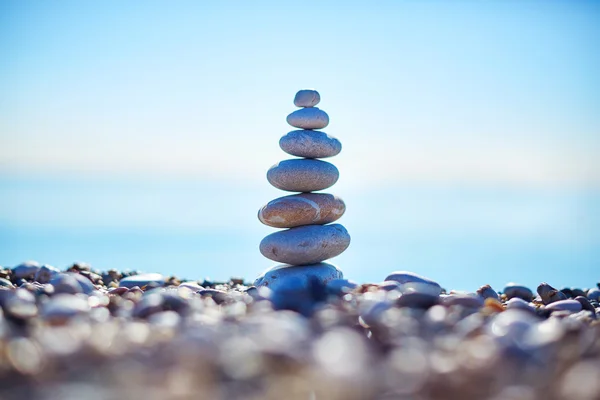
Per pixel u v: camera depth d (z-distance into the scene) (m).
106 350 0.51
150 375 0.46
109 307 0.66
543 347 0.52
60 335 0.54
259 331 0.53
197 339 0.51
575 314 0.66
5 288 0.70
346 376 0.45
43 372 0.47
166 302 0.62
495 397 0.44
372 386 0.45
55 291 0.69
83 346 0.51
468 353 0.51
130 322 0.60
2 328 0.56
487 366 0.48
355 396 0.43
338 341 0.51
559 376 0.47
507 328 0.56
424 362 0.49
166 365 0.48
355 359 0.48
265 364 0.47
